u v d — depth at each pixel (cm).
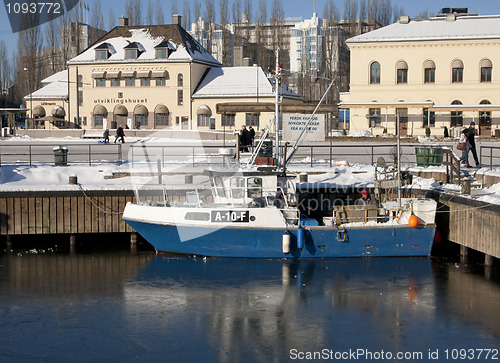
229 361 1484
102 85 7850
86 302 1850
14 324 1688
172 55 7644
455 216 2253
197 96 7494
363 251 2228
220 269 2128
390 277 2048
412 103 6481
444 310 1775
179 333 1636
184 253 2273
